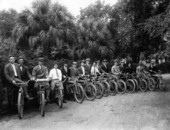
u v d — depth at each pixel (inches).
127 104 261.9
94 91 299.3
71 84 300.2
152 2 423.8
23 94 215.3
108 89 329.1
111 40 593.6
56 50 406.3
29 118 207.0
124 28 482.6
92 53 535.8
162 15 366.6
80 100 283.3
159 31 359.6
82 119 198.5
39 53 354.0
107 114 214.4
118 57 618.5
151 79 375.9
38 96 235.8
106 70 397.7
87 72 349.1
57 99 276.7
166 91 366.9
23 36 416.5
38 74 245.6
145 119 190.4
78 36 512.4
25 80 242.5
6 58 239.8
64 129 169.5
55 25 437.4
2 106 212.2
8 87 222.2
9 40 405.4
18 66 229.5
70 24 463.2
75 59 481.7
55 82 264.2
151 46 498.0
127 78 392.2
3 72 222.5
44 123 188.1
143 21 435.5
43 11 443.8
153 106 245.3
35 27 415.5
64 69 309.1
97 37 565.3
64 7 466.9
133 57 592.1
